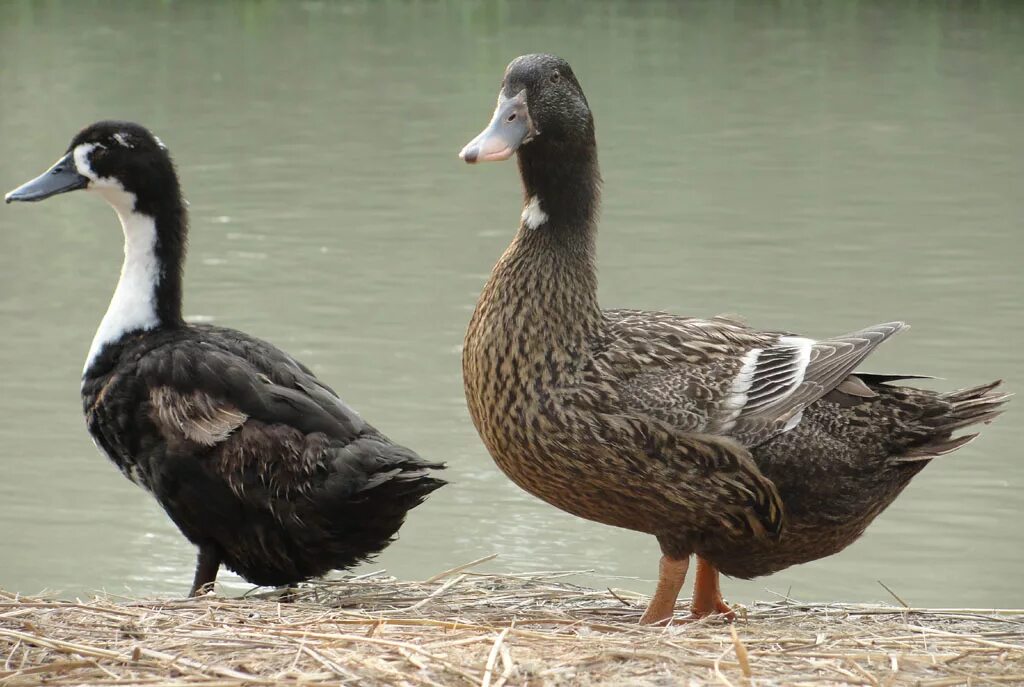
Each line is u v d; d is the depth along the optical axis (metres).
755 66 35.94
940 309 19.55
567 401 8.64
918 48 37.44
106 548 13.76
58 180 10.77
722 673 7.11
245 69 35.88
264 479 9.51
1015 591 12.84
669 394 8.66
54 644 7.34
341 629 7.71
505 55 36.69
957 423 9.31
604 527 14.44
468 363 9.05
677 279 20.75
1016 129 30.39
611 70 35.41
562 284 8.83
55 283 21.30
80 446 16.09
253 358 10.02
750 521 8.76
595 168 9.16
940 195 25.66
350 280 20.92
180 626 7.75
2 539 13.90
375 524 9.51
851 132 30.20
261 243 22.72
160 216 10.69
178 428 9.72
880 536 14.14
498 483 15.31
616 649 7.36
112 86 33.91
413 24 40.75
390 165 27.48
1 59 36.78
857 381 9.15
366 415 16.36
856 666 7.21
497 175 27.09
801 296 20.05
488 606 9.33
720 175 26.97
